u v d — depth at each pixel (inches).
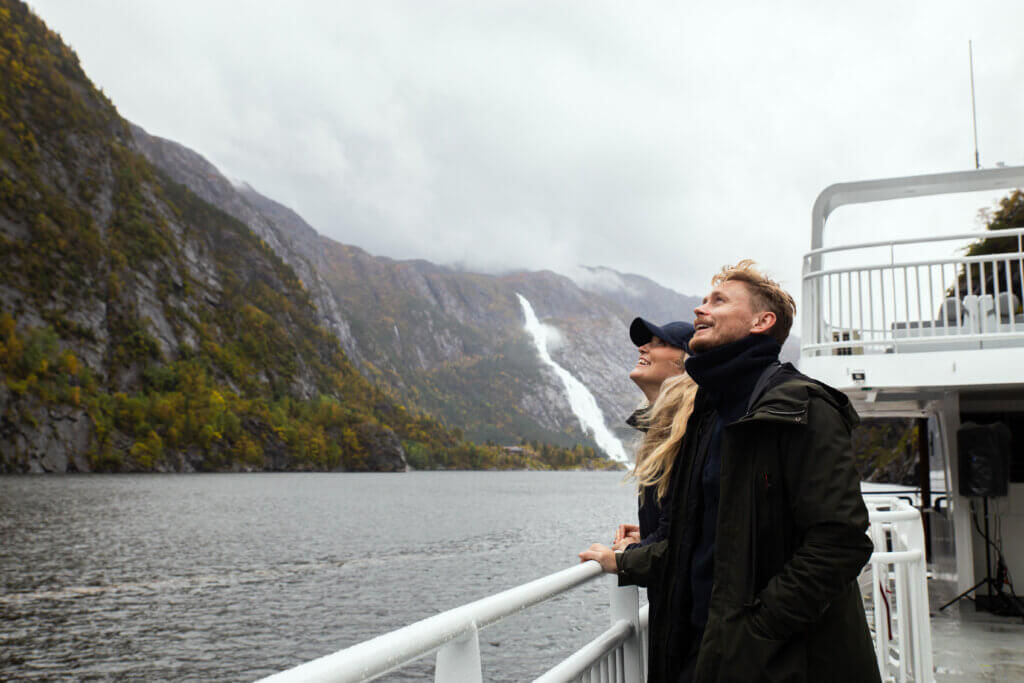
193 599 1143.0
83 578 1369.3
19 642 890.1
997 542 318.0
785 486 65.8
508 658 675.4
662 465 83.0
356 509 3230.8
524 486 6505.9
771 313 73.7
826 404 66.2
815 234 341.1
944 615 291.0
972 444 295.9
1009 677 205.3
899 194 340.8
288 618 999.6
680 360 100.3
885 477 1695.4
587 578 77.0
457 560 1552.7
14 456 5713.6
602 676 83.4
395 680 626.5
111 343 7460.6
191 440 7057.1
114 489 4244.6
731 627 64.5
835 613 65.9
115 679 743.1
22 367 6176.2
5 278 6879.9
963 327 302.5
